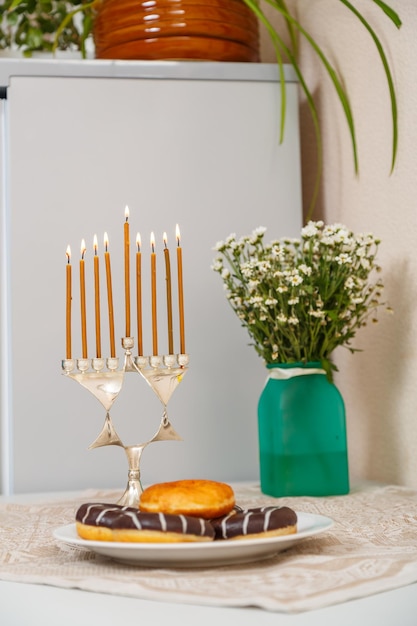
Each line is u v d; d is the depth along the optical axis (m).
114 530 0.69
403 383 1.32
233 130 1.54
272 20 1.87
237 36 1.56
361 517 0.98
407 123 1.28
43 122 1.48
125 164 1.50
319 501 1.14
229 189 1.54
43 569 0.73
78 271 1.47
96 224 1.48
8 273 1.49
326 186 1.62
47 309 1.46
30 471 1.44
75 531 0.77
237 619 0.57
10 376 1.46
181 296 1.02
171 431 0.99
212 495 0.72
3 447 1.48
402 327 1.31
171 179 1.52
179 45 1.52
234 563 0.71
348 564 0.70
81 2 1.76
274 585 0.63
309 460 1.21
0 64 1.47
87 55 1.76
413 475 1.29
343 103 1.43
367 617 0.59
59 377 1.45
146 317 1.48
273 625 0.56
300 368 1.23
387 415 1.37
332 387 1.24
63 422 1.45
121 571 0.70
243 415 1.51
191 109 1.53
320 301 1.17
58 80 1.49
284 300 1.20
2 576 0.71
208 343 1.51
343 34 1.52
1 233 1.50
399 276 1.32
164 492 0.72
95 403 1.46
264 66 1.56
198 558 0.68
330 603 0.59
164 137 1.52
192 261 1.51
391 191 1.34
